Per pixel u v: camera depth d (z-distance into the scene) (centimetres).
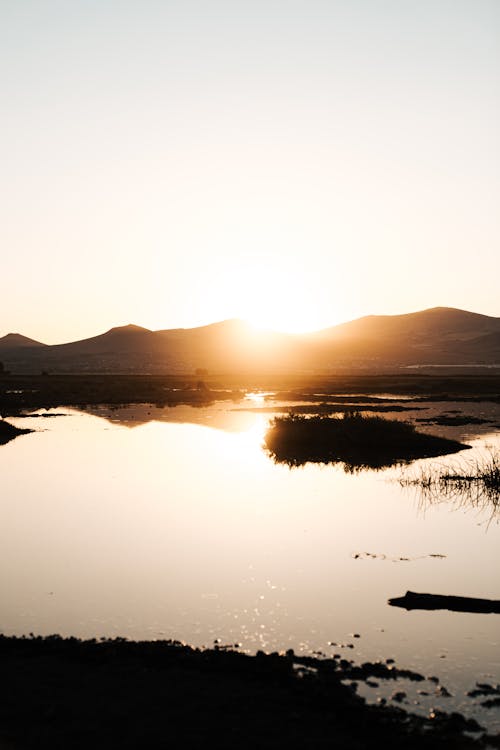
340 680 1294
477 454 4228
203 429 5681
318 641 1475
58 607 1656
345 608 1662
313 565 1994
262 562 2014
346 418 4953
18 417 6794
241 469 3688
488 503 2844
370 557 2075
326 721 1127
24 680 1251
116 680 1253
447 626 1555
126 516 2567
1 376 15575
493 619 1602
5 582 1833
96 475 3462
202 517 2556
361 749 1051
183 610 1641
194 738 1072
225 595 1742
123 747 1046
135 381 13238
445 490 3098
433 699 1230
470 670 1345
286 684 1245
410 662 1378
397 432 4597
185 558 2050
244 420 6444
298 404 8225
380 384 11744
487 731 1119
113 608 1650
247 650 1424
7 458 4025
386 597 1739
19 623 1559
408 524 2481
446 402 8350
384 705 1200
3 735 1076
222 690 1220
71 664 1318
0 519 2519
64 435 5228
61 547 2158
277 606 1670
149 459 4016
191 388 11338
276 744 1059
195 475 3481
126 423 6191
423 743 1070
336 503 2820
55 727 1098
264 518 2547
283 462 3947
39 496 2933
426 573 1928
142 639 1477
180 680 1255
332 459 4056
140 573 1909
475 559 2064
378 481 3334
